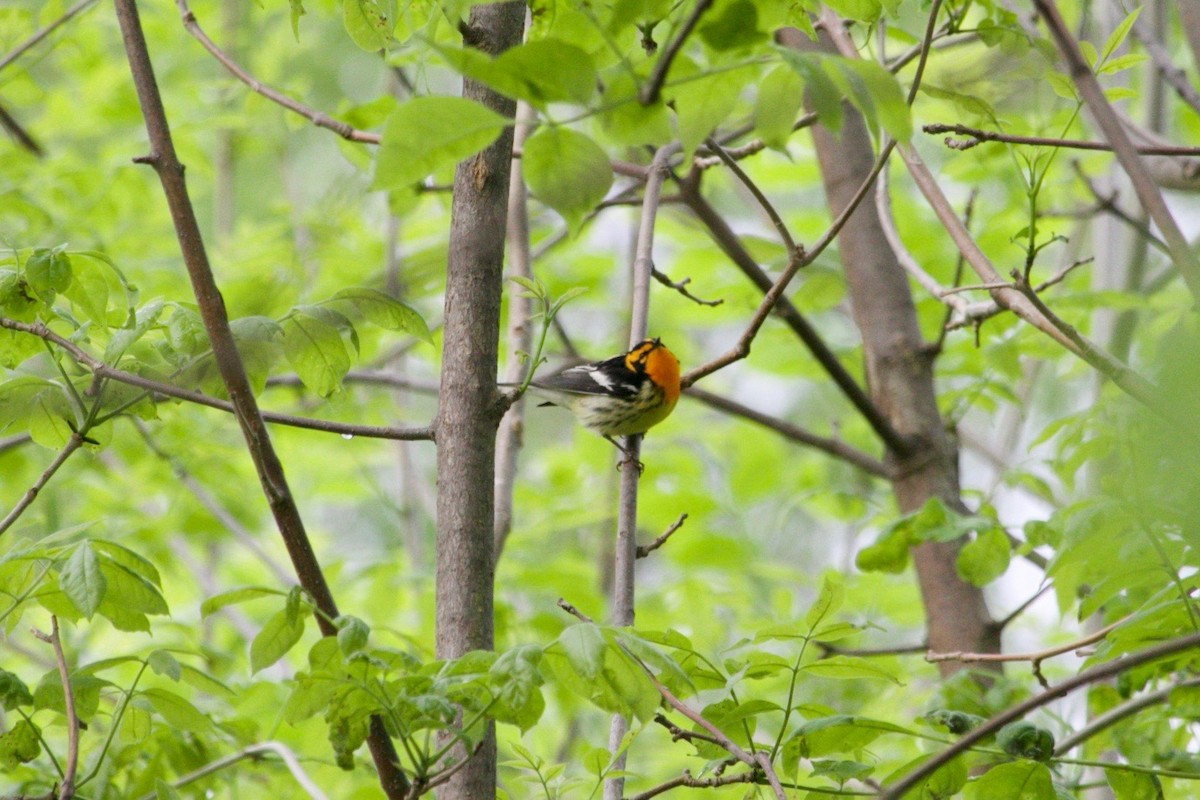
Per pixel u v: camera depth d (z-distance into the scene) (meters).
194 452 14.52
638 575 22.17
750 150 9.38
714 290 16.06
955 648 10.46
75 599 5.71
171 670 6.56
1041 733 5.88
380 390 17.45
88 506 16.14
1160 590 6.58
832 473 19.33
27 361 9.38
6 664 15.05
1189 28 5.59
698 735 6.07
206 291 5.67
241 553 19.66
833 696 12.16
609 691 5.63
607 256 18.38
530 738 13.93
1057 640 14.61
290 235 16.06
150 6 17.11
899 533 8.04
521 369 9.58
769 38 4.22
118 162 15.16
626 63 3.92
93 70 16.41
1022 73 9.73
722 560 17.25
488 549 6.33
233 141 18.48
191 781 8.26
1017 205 14.04
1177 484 4.88
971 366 13.61
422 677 5.20
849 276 12.01
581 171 4.15
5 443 11.75
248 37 18.78
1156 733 6.95
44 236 13.52
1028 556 10.27
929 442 11.38
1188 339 4.43
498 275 6.58
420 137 4.07
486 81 3.94
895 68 7.94
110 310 7.31
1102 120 4.53
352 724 5.50
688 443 21.91
